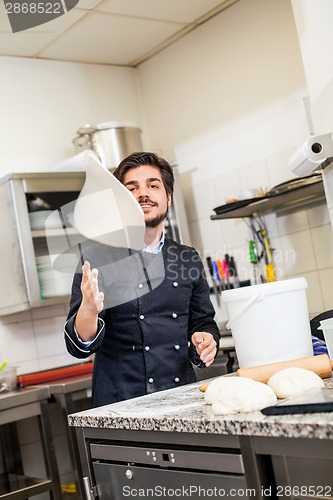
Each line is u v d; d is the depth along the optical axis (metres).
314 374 1.40
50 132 3.76
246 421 1.17
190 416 1.31
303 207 3.21
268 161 3.41
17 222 3.06
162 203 1.96
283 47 3.29
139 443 1.45
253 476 1.19
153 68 4.09
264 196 2.99
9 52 3.60
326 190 2.30
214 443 1.25
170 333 2.08
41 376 3.24
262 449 1.17
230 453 1.23
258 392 1.28
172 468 1.36
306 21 2.32
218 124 3.69
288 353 1.70
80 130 3.51
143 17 3.44
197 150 3.85
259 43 3.41
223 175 3.68
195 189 3.88
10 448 3.39
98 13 3.27
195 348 2.08
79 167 3.41
